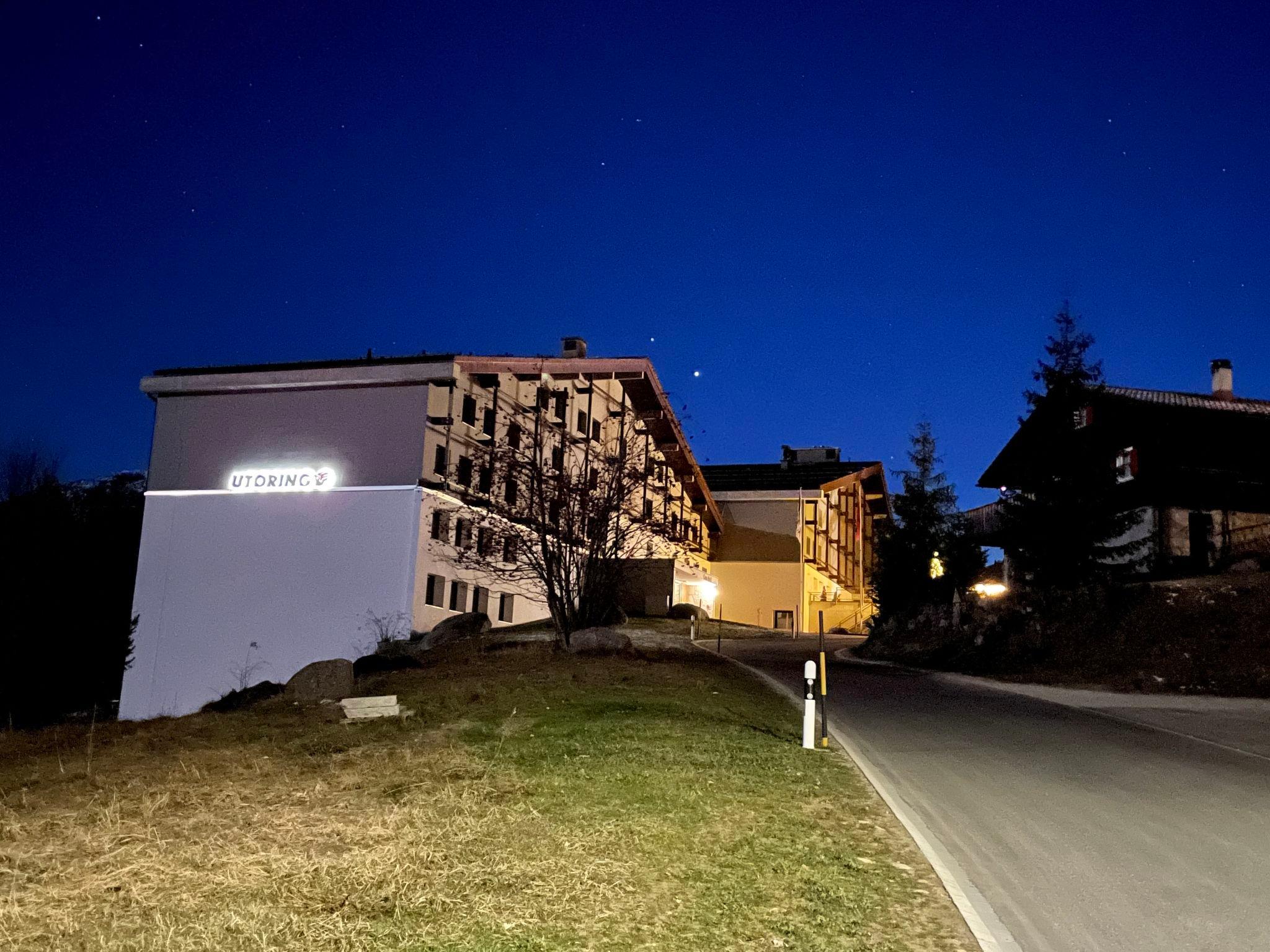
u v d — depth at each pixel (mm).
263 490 31391
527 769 10805
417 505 29844
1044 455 31094
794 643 36312
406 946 5781
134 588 33406
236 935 5961
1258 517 33031
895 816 8953
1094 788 10719
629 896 6676
